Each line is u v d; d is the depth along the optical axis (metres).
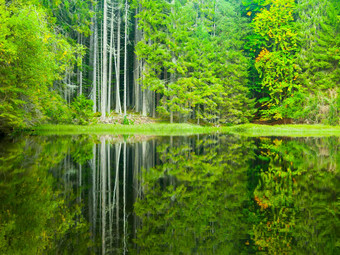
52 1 25.78
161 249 2.76
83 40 38.47
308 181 5.93
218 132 26.52
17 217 3.66
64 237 3.06
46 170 6.90
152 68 33.50
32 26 12.17
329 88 31.44
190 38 33.25
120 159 9.05
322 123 30.14
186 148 12.43
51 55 14.68
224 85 36.25
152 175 6.63
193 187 5.46
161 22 32.38
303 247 2.79
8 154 9.51
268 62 34.78
